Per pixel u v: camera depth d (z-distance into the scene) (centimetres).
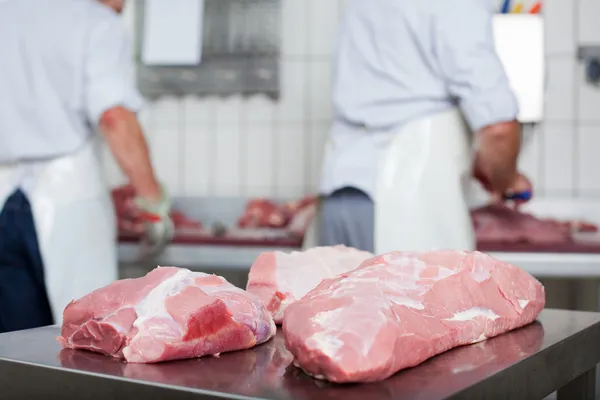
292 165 368
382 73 206
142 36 353
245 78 353
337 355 75
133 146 212
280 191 369
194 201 359
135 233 271
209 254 260
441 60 199
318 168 366
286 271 113
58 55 204
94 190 214
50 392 82
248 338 93
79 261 210
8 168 209
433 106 204
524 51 282
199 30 340
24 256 207
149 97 373
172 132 374
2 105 206
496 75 195
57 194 207
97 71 207
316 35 361
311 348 76
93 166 215
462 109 201
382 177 206
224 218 357
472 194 332
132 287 93
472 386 75
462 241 206
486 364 84
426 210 204
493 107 195
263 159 369
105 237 217
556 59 349
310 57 362
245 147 370
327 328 78
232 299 93
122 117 209
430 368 82
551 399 189
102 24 209
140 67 355
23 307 207
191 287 92
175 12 340
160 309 88
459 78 197
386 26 204
